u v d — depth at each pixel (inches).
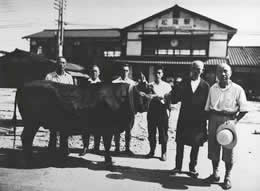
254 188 141.9
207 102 149.8
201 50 885.8
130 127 172.6
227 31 850.8
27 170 159.6
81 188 135.3
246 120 423.8
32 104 167.6
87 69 920.3
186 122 154.4
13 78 689.6
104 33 1187.3
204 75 810.2
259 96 842.8
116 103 165.9
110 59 1034.7
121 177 153.6
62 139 182.4
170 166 177.8
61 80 202.1
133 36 946.1
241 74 897.5
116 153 205.0
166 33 912.3
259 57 959.6
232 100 141.9
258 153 217.5
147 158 194.9
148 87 174.2
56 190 132.4
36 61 665.6
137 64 892.0
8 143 218.2
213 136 146.2
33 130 173.6
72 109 165.6
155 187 140.7
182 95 158.4
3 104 507.2
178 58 878.4
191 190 138.4
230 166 142.9
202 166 182.2
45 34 1224.2
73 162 177.8
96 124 167.3
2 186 135.7
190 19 883.4
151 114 191.6
